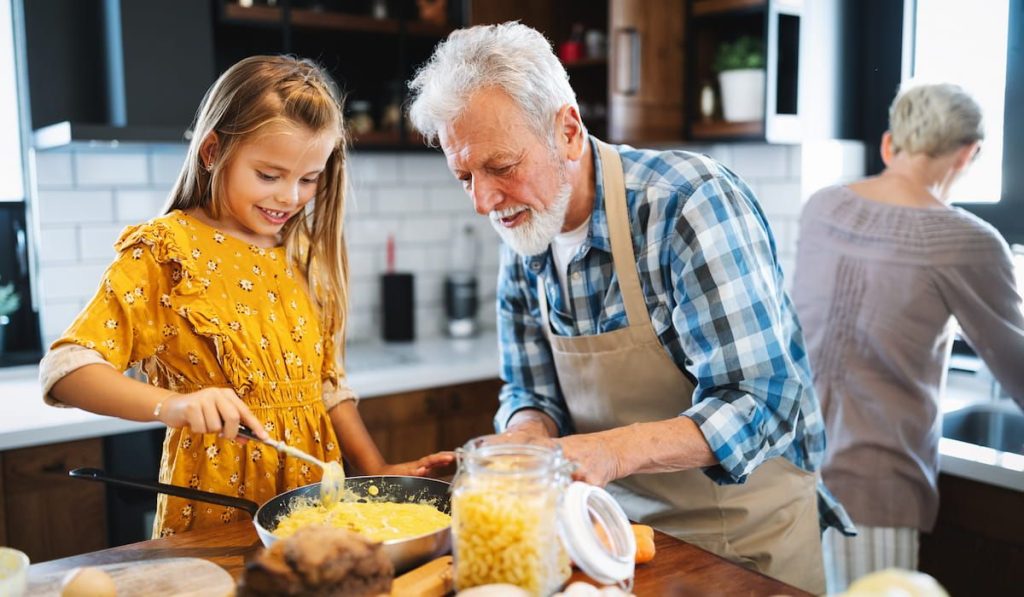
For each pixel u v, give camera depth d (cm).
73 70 251
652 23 268
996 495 182
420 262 325
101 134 217
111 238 264
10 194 254
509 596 80
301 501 117
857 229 195
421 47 298
